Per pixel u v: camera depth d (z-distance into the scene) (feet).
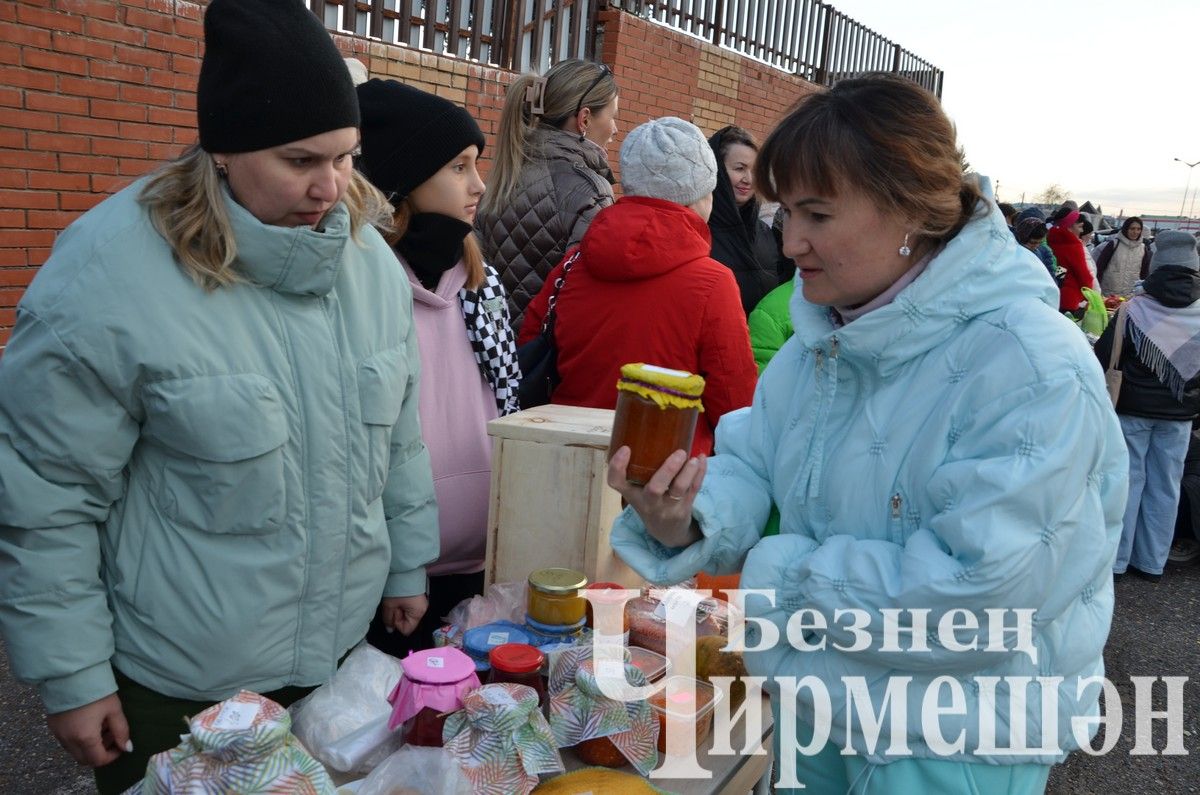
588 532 6.54
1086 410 3.88
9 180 13.51
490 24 21.62
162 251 4.93
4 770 8.96
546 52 23.38
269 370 5.19
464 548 7.69
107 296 4.74
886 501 4.34
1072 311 31.35
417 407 6.45
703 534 4.82
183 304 4.90
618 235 8.38
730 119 30.86
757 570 4.56
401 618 6.59
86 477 4.89
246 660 5.29
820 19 36.76
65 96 13.93
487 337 7.66
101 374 4.74
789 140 4.12
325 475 5.44
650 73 26.25
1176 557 18.47
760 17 32.50
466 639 5.76
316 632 5.61
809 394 4.80
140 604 5.13
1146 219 129.08
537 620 5.90
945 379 4.22
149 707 5.30
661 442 4.24
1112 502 4.16
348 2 17.74
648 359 8.53
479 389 7.72
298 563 5.38
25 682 4.95
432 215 7.21
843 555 4.23
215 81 4.83
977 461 3.96
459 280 7.57
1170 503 17.20
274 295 5.26
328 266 5.23
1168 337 16.29
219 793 3.88
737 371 8.52
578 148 10.43
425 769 4.45
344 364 5.52
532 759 4.63
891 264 4.19
